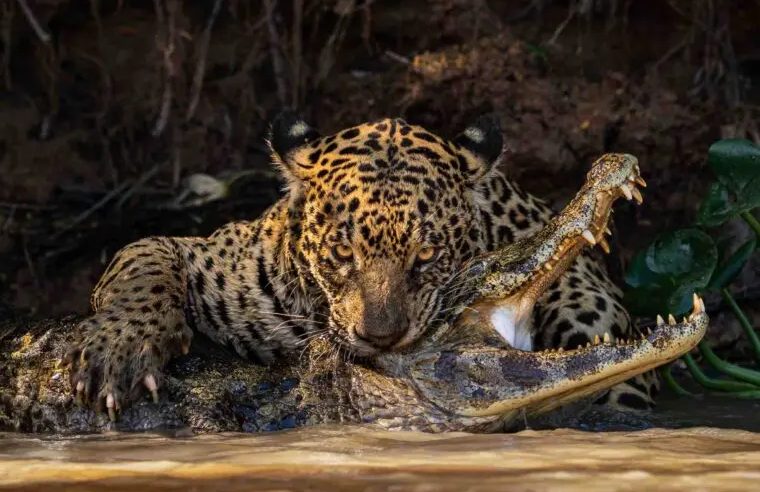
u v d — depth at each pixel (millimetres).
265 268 11297
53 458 7957
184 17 16109
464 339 9258
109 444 8648
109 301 10195
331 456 7715
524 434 8727
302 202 10906
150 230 15375
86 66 16328
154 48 16297
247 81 16281
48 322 10531
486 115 11508
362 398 9414
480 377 9062
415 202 10305
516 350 9055
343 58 16469
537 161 14578
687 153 14953
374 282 10016
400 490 6582
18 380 10086
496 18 15953
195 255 11539
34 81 16109
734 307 12156
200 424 9398
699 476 6836
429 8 16234
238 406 9508
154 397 9602
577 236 9070
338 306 10078
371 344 9469
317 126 16172
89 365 9656
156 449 8281
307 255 10617
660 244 11906
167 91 15969
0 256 15102
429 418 9172
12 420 10055
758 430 9883
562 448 7961
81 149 15969
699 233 11852
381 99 15297
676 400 11547
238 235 11656
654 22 16562
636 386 11094
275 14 16547
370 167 10430
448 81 14844
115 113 16078
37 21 15953
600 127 14703
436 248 10383
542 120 14664
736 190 11766
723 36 16297
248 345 11352
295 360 9867
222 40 16531
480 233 11086
